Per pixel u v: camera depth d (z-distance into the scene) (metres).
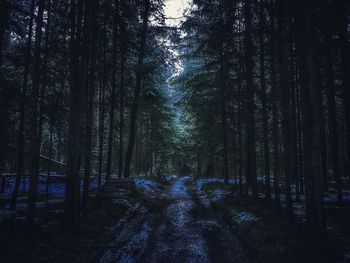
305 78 8.56
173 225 11.52
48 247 7.14
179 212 14.43
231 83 18.97
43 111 11.61
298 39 9.23
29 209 8.02
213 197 18.80
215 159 30.73
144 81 24.55
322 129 17.92
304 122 8.45
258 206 12.73
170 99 33.22
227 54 15.91
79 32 10.43
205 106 24.73
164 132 36.69
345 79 10.73
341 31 10.65
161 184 29.67
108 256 7.51
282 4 9.88
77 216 9.04
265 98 12.94
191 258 7.64
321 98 16.62
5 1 10.13
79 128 9.51
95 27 11.70
